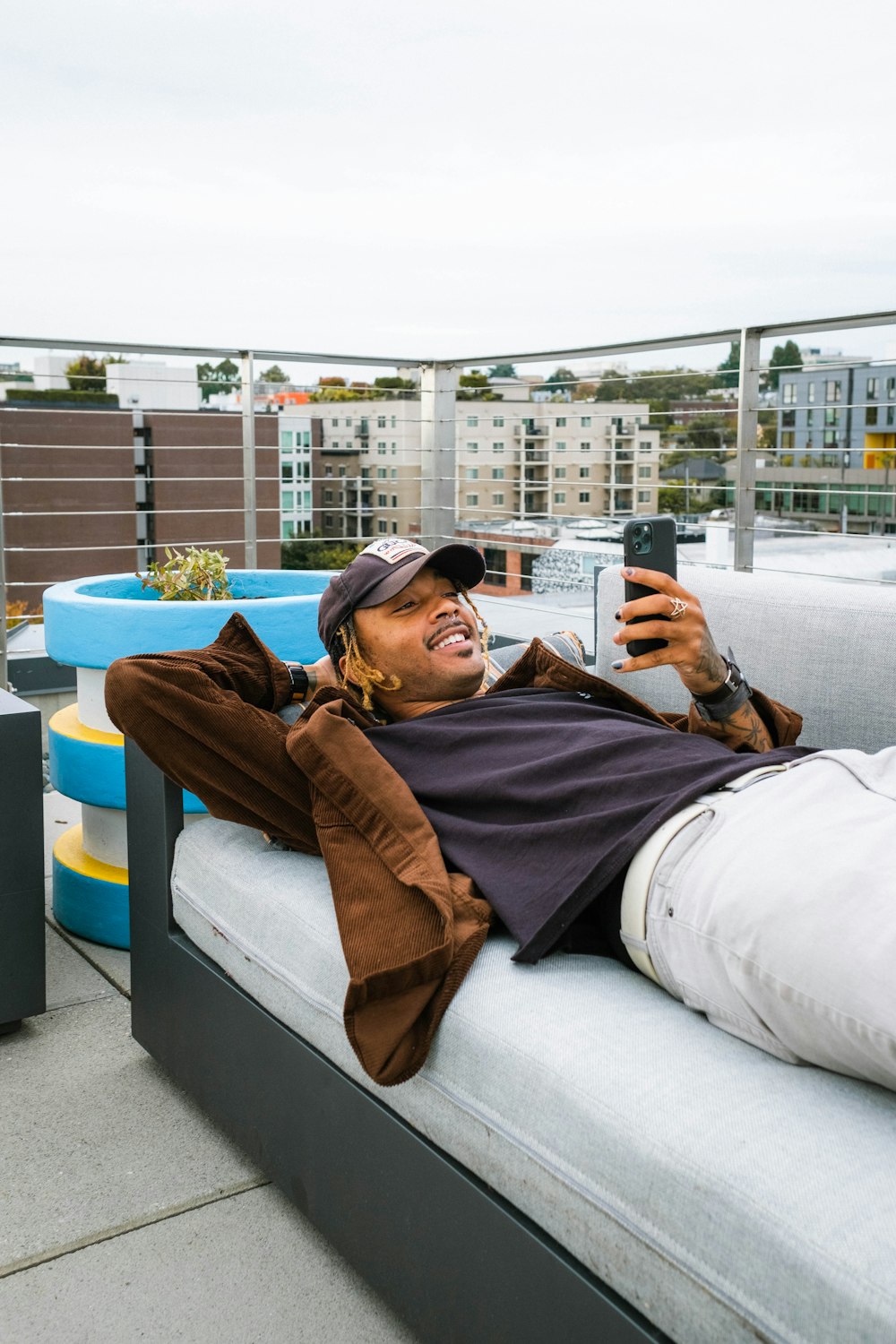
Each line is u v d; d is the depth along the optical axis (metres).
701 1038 1.07
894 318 3.39
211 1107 1.60
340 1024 1.27
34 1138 1.62
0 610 3.99
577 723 1.43
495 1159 1.06
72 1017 2.00
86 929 2.31
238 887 1.50
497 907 1.23
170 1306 1.29
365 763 1.33
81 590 2.42
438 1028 1.15
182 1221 1.44
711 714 1.47
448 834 1.33
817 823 1.08
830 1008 0.95
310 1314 1.28
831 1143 0.90
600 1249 0.95
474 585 1.62
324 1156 1.33
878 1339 0.74
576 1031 1.07
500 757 1.39
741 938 1.02
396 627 1.55
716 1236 0.86
